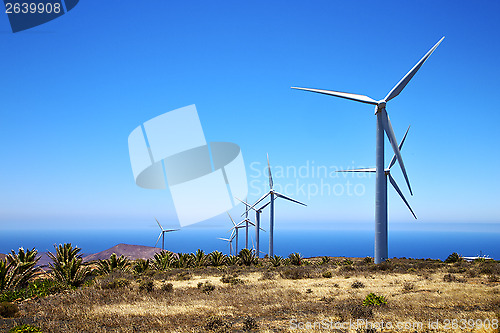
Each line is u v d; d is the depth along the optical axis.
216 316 14.59
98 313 16.55
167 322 14.73
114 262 43.12
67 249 32.84
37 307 18.52
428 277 30.41
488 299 17.81
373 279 30.58
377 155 50.19
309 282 29.42
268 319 15.41
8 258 29.73
